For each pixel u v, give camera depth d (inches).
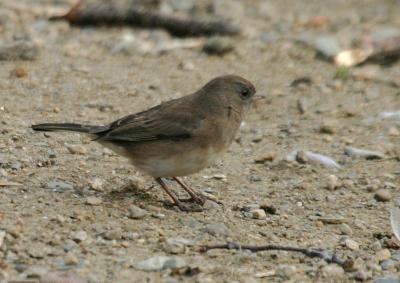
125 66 688.4
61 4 847.7
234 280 351.3
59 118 553.6
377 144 567.2
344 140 574.2
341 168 524.1
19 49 663.8
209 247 381.4
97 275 343.3
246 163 523.5
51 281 329.1
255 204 452.4
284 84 689.0
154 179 470.9
